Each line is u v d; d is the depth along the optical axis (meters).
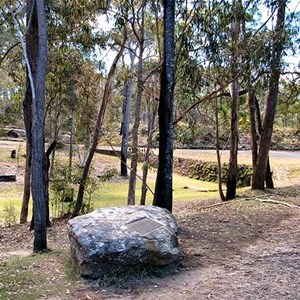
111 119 19.42
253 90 8.49
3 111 19.66
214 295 3.95
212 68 8.17
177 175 21.92
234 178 11.34
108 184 17.69
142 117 24.44
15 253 6.79
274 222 7.45
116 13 8.93
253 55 7.86
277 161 19.73
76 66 10.70
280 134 28.55
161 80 6.68
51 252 6.02
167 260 4.67
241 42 8.09
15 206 13.92
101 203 13.50
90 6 8.58
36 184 6.21
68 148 22.48
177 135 12.25
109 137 22.50
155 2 8.38
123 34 10.07
